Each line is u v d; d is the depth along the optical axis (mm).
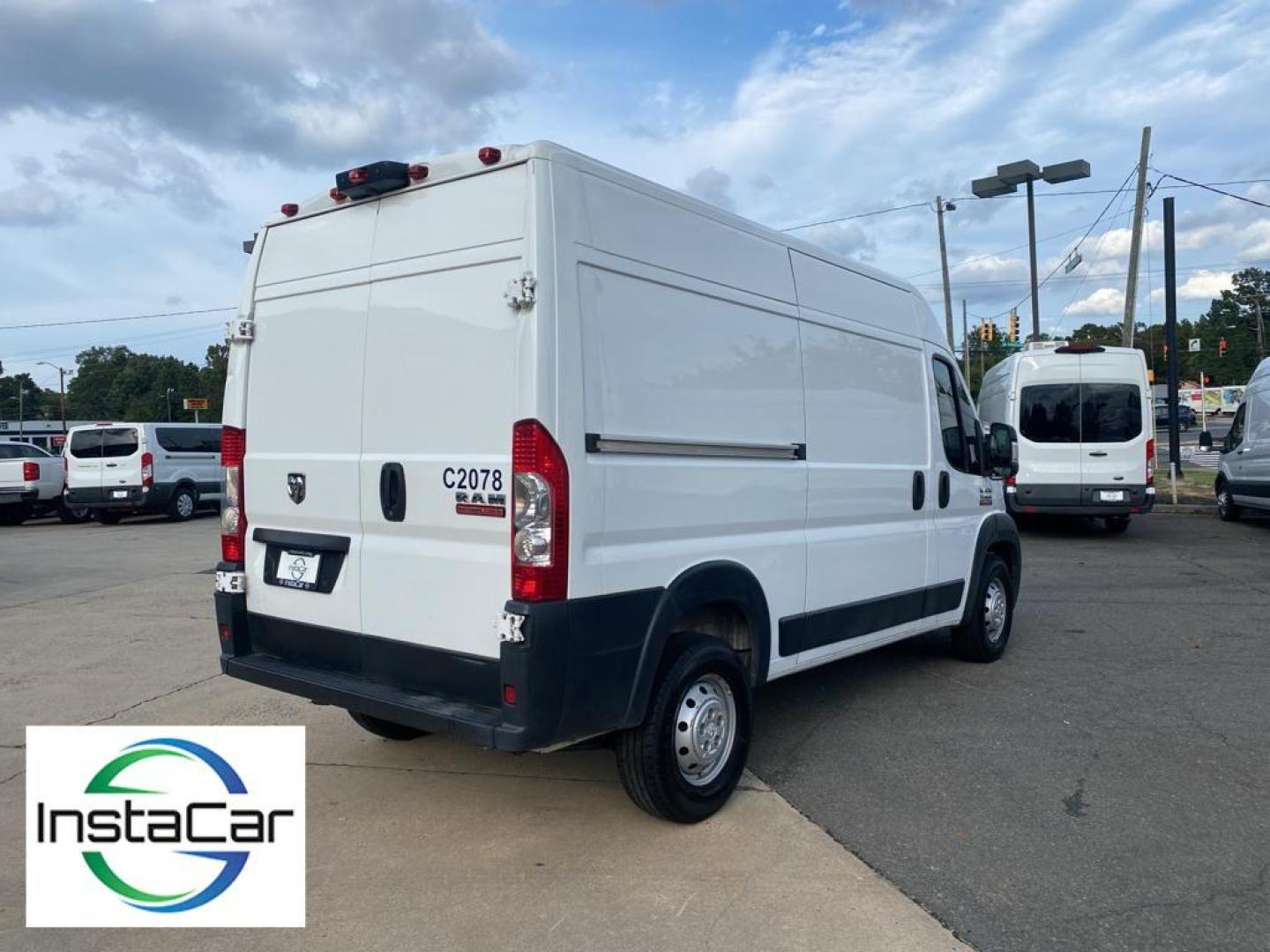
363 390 4078
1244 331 98000
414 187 3932
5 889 3639
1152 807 4336
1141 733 5375
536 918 3381
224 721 5617
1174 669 6746
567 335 3525
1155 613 8766
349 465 4105
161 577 11375
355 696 3900
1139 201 21031
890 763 4902
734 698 4312
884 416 5637
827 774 4754
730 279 4398
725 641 4613
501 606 3572
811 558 4922
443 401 3768
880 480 5547
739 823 4172
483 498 3615
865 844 3967
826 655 5137
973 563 6602
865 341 5500
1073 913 3410
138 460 18953
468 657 3674
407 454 3885
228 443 4645
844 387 5258
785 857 3846
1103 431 13750
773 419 4645
